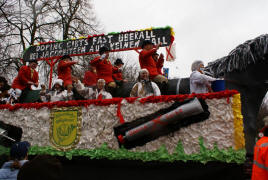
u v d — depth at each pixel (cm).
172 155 356
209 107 352
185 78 529
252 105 408
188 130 356
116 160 398
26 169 164
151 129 371
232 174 322
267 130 236
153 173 365
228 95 345
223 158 327
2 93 705
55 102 491
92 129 437
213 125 344
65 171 431
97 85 543
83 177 414
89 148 429
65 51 899
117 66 731
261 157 215
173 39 717
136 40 756
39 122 500
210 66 534
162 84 526
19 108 533
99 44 828
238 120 333
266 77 400
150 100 397
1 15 1544
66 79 662
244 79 426
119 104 423
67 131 460
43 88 645
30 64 747
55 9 1700
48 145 473
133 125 392
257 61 410
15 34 1658
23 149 269
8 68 1566
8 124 530
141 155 374
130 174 380
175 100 377
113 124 421
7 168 257
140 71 486
